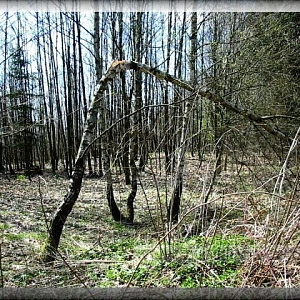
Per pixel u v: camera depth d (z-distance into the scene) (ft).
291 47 29.71
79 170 17.34
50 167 68.64
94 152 50.57
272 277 9.37
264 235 10.72
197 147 24.52
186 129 17.02
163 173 25.34
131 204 27.81
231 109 19.60
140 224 26.40
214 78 24.23
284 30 28.89
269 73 26.76
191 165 22.71
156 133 18.01
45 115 59.57
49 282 11.92
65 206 16.78
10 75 56.70
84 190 39.73
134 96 32.01
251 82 27.96
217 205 15.06
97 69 30.50
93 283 11.68
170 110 20.88
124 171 30.55
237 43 28.91
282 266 9.46
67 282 11.77
